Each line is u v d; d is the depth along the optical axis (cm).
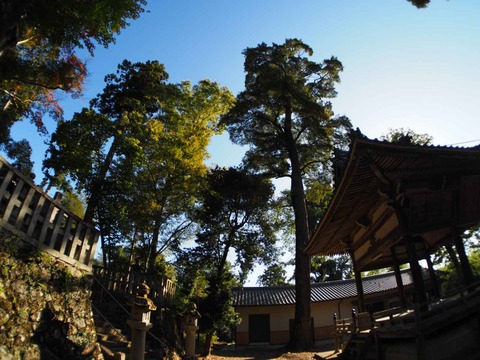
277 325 2523
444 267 2120
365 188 931
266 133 2248
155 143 1923
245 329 2505
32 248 789
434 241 1080
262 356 1902
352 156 770
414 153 752
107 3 1108
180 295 1919
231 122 2231
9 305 687
